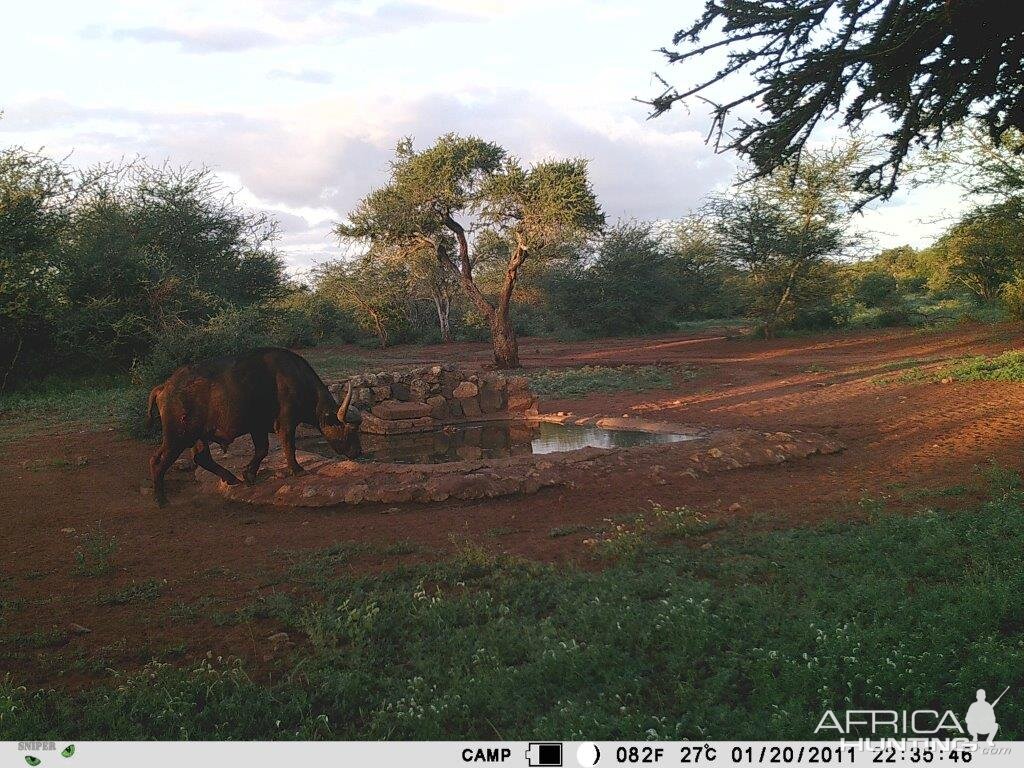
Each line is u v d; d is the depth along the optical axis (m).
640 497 9.27
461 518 8.74
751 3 5.04
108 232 26.66
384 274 46.72
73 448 13.45
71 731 4.24
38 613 6.24
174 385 9.66
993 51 5.02
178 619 5.99
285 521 9.00
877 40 4.95
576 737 3.77
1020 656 4.09
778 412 15.69
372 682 4.71
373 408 15.68
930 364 21.31
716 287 54.28
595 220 29.03
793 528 7.51
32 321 22.86
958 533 6.59
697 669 4.54
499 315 29.61
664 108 5.42
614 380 22.75
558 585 6.12
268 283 36.06
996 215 27.36
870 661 4.28
